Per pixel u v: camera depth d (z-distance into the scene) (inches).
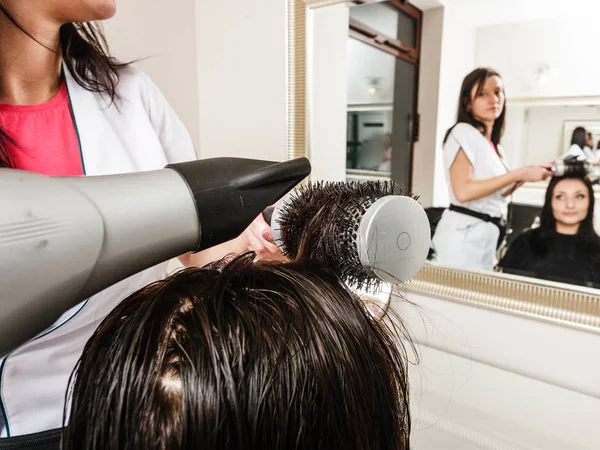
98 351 8.6
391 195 9.8
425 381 28.7
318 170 36.4
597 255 26.3
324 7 33.3
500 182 28.6
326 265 9.7
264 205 9.0
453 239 31.1
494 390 28.5
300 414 8.0
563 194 26.7
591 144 25.3
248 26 38.2
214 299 8.3
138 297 9.3
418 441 24.9
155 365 7.9
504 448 24.4
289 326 8.2
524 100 26.7
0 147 16.2
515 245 29.0
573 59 24.8
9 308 5.8
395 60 30.7
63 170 18.3
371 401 9.1
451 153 29.8
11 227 5.7
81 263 6.4
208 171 8.4
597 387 28.1
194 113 43.5
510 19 26.2
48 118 18.1
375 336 9.7
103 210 6.8
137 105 21.5
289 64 35.9
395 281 9.9
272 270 9.3
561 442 24.7
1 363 16.8
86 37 19.9
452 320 32.4
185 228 7.9
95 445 8.2
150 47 37.2
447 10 28.0
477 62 27.7
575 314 27.8
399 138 31.6
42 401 18.2
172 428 7.6
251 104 39.6
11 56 16.4
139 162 21.0
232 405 7.5
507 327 30.6
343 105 33.9
